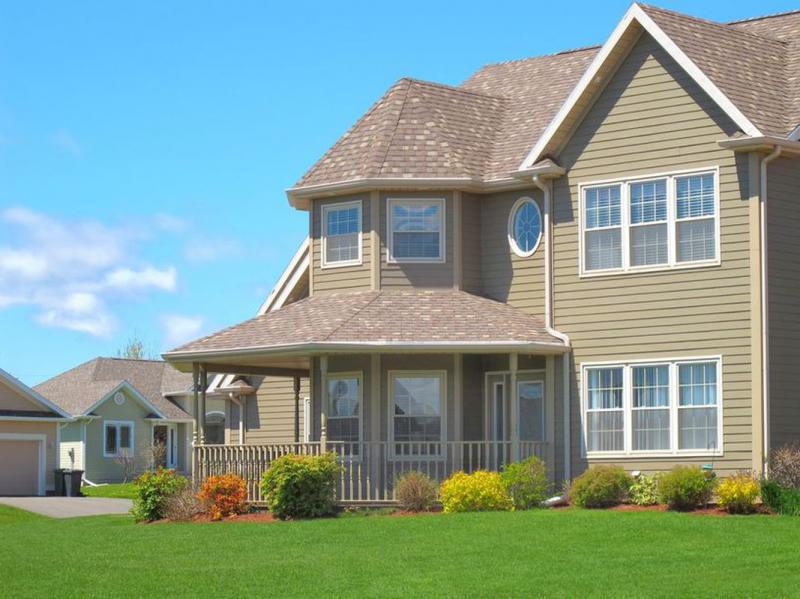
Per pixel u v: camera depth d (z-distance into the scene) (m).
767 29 34.16
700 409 29.23
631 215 30.45
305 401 37.44
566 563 21.53
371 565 22.12
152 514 31.53
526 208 32.75
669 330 29.73
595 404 30.75
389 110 34.78
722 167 29.17
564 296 31.36
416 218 33.28
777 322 28.73
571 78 36.41
